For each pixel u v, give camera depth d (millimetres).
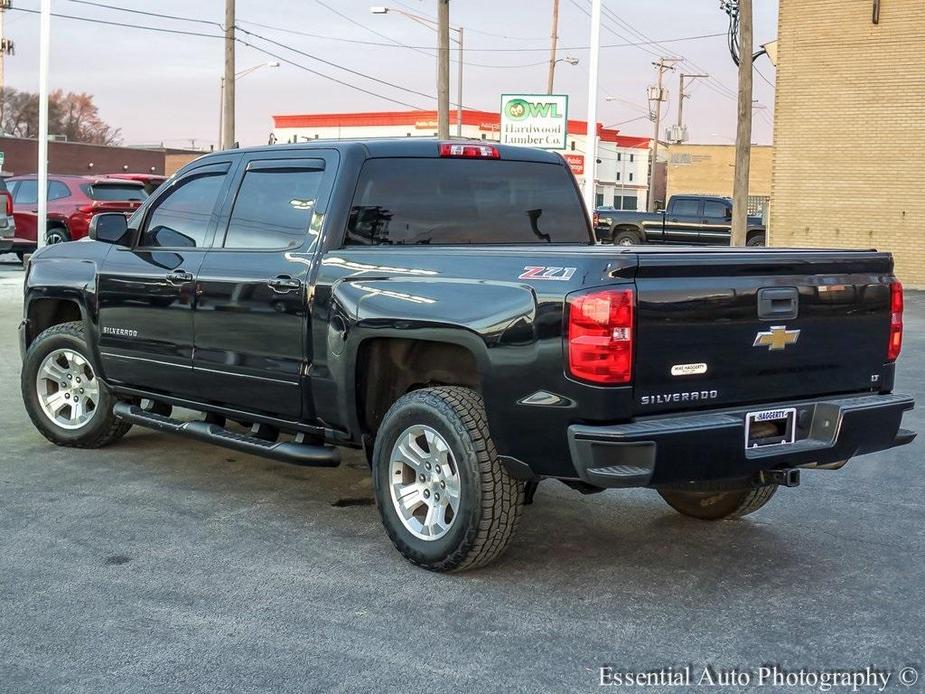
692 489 4805
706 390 4559
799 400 4879
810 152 27078
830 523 5922
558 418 4426
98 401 7113
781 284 4734
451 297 4828
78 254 7148
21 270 22609
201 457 7219
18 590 4684
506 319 4574
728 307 4574
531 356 4484
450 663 3986
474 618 4434
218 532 5574
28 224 22953
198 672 3883
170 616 4410
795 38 26953
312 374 5500
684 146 69000
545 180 6363
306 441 5836
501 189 6141
